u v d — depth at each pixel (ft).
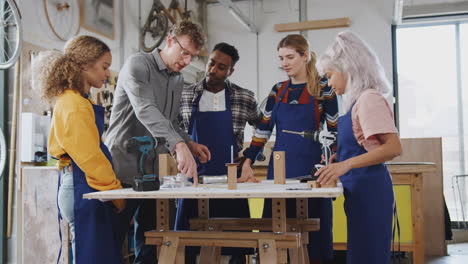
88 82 7.22
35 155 12.01
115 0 18.17
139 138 6.73
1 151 12.03
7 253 12.34
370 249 6.42
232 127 9.75
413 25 24.45
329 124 8.80
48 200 10.55
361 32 24.70
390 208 6.52
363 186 6.46
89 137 6.71
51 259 10.50
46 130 12.42
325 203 8.66
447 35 24.03
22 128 11.91
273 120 9.08
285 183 7.36
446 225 16.28
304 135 8.14
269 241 6.54
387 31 24.36
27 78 12.60
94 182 6.81
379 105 6.23
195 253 9.45
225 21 26.89
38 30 13.56
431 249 16.29
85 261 6.75
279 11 26.11
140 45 20.11
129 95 7.86
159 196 5.91
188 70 24.04
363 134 6.48
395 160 16.49
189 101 9.96
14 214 12.28
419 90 24.22
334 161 7.73
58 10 14.53
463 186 23.08
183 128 10.09
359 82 6.50
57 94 6.91
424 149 16.31
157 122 7.43
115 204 7.42
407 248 11.96
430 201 16.29
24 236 10.68
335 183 6.36
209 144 9.71
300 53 8.75
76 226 6.80
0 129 12.01
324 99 8.79
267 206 8.94
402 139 16.52
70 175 6.97
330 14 25.27
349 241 6.59
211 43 27.02
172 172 8.29
